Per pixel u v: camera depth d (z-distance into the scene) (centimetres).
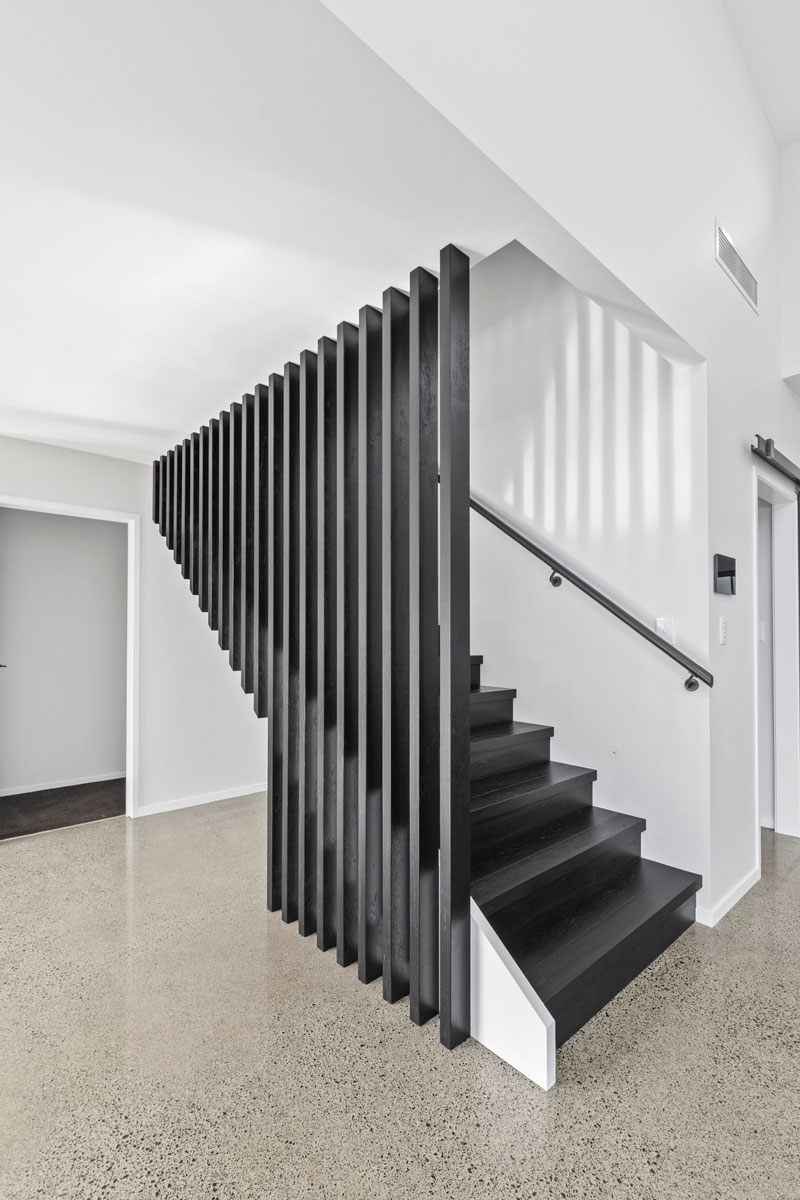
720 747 270
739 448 294
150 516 423
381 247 184
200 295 212
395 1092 167
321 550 237
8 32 116
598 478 299
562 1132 154
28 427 345
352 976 223
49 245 183
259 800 450
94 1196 137
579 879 240
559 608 313
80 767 505
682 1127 155
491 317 349
